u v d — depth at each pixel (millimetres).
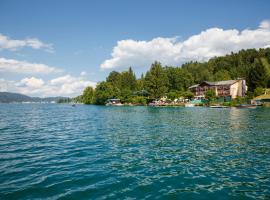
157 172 12062
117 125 33406
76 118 48219
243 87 118000
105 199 8836
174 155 15594
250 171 12258
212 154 15844
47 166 13000
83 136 23797
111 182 10586
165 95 126312
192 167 12953
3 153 16156
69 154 15844
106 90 151875
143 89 145000
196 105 98125
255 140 20828
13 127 32094
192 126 31188
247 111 61438
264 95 92250
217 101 100938
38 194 9195
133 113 60500
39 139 22141
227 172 12102
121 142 20312
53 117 51688
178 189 9883
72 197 8953
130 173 11875
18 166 12977
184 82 149375
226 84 116250
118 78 167125
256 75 114250
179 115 50875
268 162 13898
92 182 10555
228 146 18406
